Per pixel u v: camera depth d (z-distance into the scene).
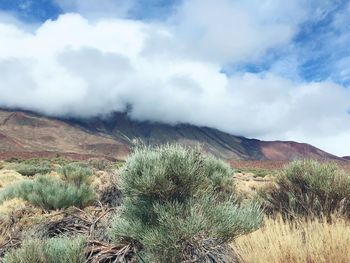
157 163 4.78
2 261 4.53
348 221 5.98
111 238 4.96
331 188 6.74
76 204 9.91
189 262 4.23
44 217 8.08
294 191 7.34
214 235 4.27
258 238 4.99
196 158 4.97
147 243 4.22
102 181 10.69
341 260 4.24
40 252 4.30
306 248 4.60
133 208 4.86
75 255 4.32
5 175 24.80
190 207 4.41
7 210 9.62
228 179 9.24
